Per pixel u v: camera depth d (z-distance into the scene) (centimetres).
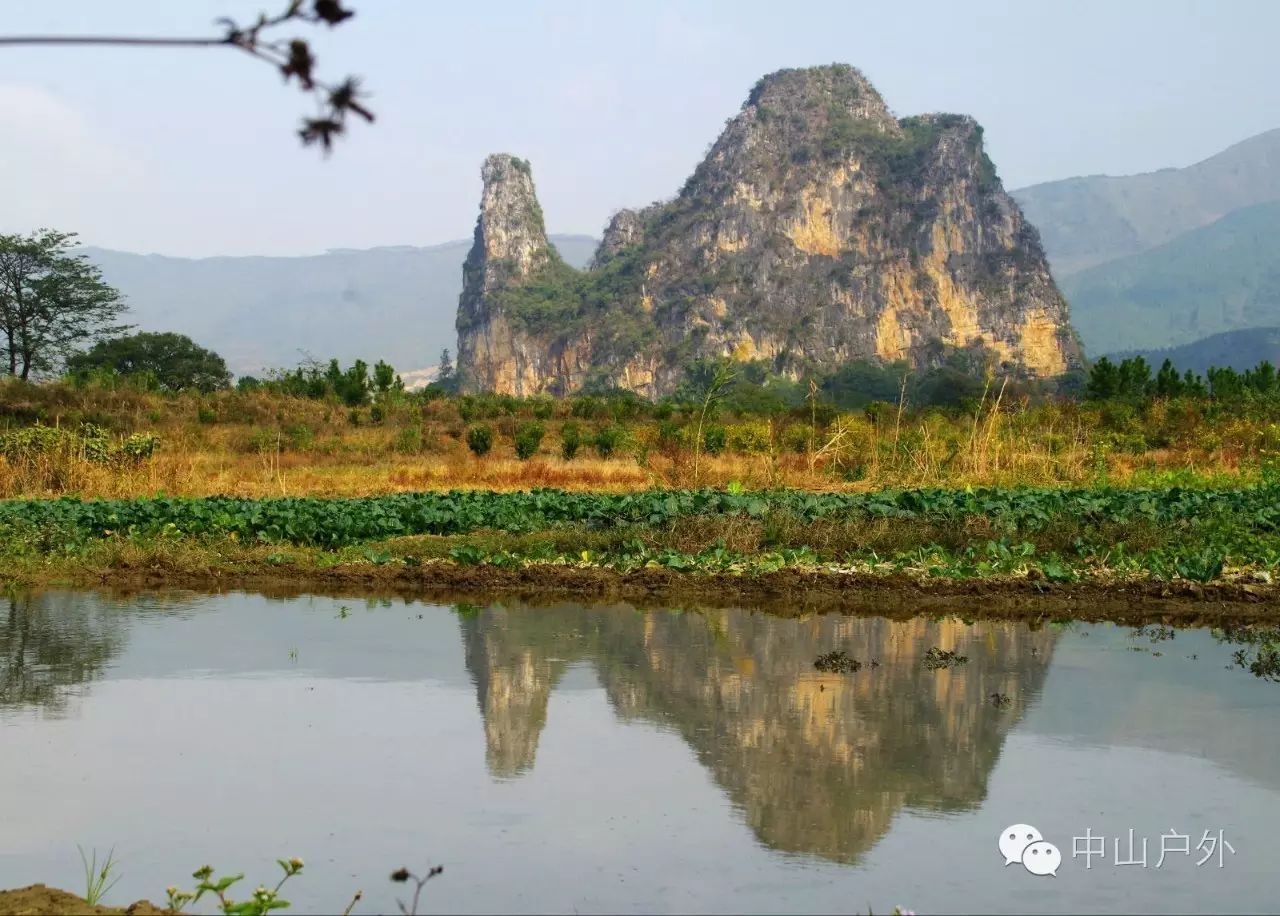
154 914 513
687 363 17738
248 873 608
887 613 1327
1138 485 2550
